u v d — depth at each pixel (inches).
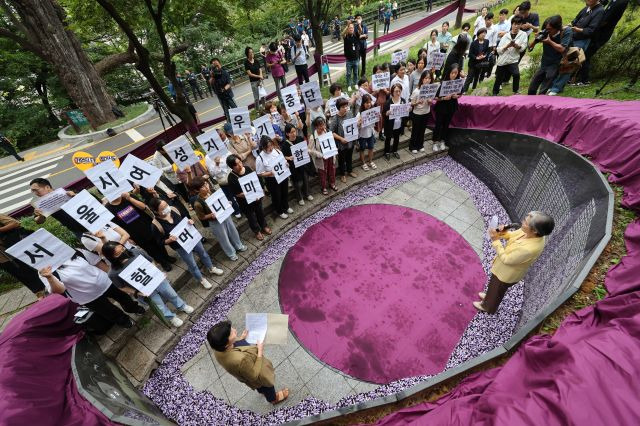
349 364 163.2
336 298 196.2
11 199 422.6
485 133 261.9
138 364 167.2
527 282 190.1
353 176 289.7
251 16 795.4
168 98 308.2
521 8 274.5
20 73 610.5
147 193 195.6
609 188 156.9
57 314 147.3
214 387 161.3
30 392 109.6
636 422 73.0
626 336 91.3
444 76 270.4
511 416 80.5
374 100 257.4
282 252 231.0
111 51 691.4
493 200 260.5
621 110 180.5
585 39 239.0
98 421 106.4
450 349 165.0
